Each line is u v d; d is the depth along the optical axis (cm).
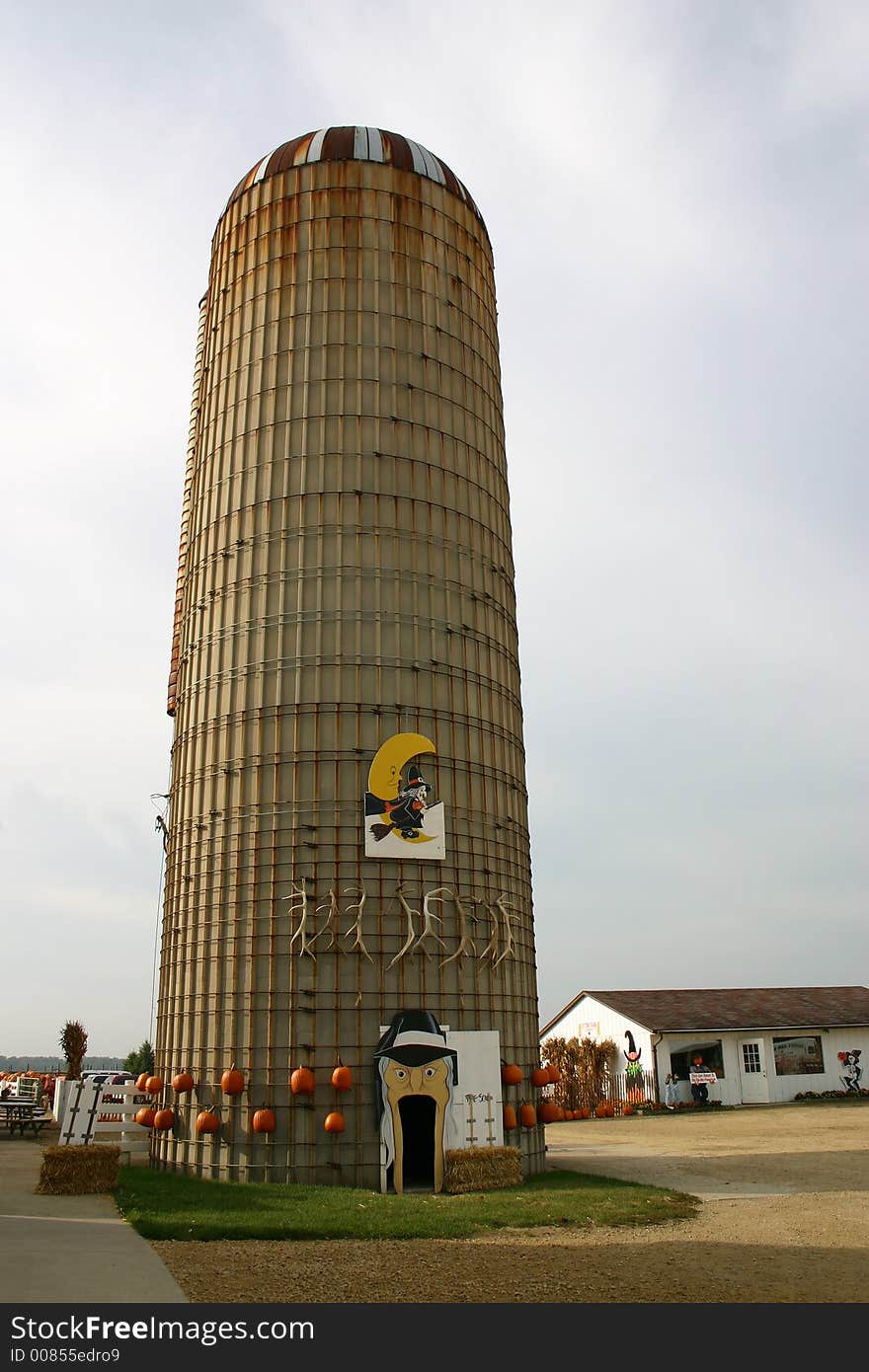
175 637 4003
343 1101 2759
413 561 3266
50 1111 4628
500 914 3120
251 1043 2828
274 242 3566
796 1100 6066
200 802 3158
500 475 3694
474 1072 2825
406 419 3391
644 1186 2652
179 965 3086
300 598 3183
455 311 3612
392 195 3597
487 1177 2644
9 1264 1566
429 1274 1588
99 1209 2177
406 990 2869
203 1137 2836
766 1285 1530
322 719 3062
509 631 3550
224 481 3428
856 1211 2248
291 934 2886
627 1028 6303
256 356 3475
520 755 3528
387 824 2981
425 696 3155
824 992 6994
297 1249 1794
